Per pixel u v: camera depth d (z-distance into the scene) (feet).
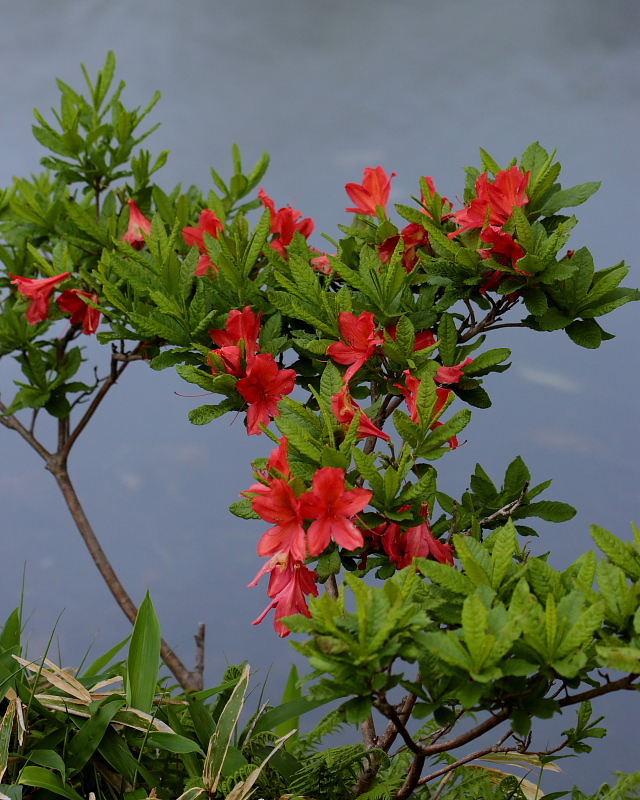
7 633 4.83
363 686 2.81
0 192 7.80
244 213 7.14
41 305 6.31
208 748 4.24
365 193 5.44
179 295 4.99
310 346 4.28
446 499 4.75
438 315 4.87
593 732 4.21
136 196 7.07
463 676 2.76
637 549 3.02
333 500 3.29
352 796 4.60
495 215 4.49
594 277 4.52
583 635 2.63
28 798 4.11
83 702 4.39
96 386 7.45
